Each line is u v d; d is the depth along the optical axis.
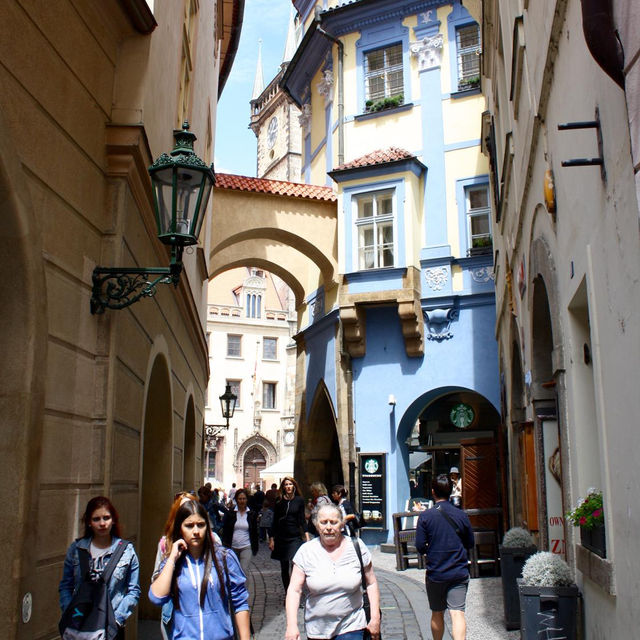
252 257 24.86
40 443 4.62
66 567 4.53
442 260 21.12
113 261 6.01
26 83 4.68
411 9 22.89
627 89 3.57
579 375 6.36
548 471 8.79
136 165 6.37
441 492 7.44
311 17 28.00
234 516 13.38
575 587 6.38
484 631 8.90
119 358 6.14
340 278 21.38
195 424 16.17
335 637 4.91
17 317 4.54
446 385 20.67
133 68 6.47
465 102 21.81
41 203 4.88
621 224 4.35
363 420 21.52
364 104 23.30
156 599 4.16
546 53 6.59
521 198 9.41
